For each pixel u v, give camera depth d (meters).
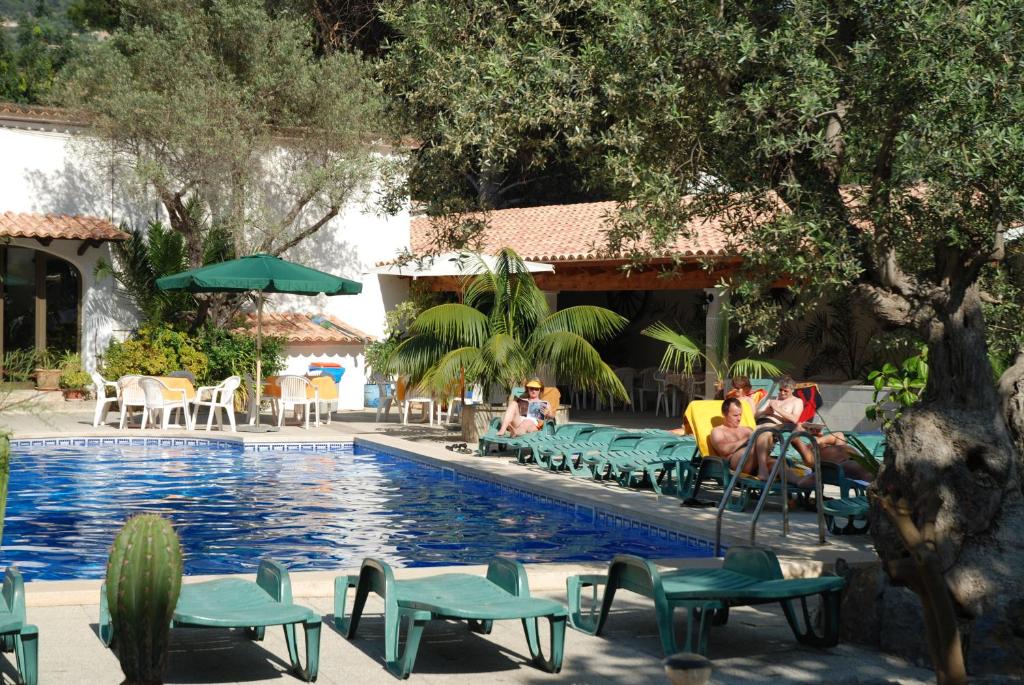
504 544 9.53
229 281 17.12
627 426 20.42
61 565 8.41
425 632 6.24
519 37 8.77
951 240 5.98
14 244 21.34
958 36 6.07
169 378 18.27
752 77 7.29
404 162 10.66
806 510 10.68
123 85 20.84
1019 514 5.56
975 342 5.75
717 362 17.80
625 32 7.11
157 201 22.78
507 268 16.64
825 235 6.14
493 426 15.37
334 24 30.69
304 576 7.16
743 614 6.69
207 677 5.31
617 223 8.30
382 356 23.08
